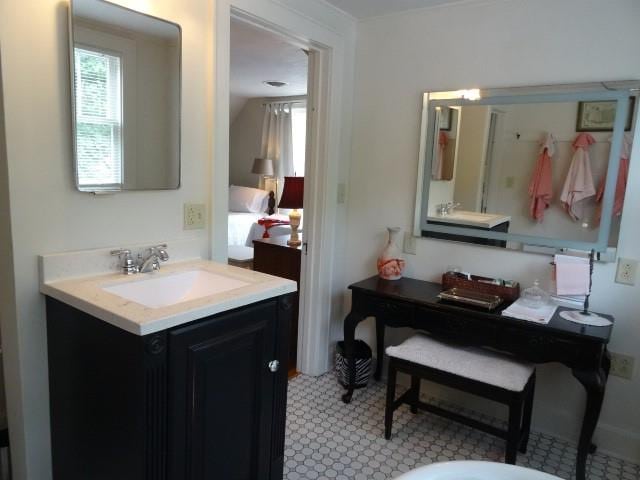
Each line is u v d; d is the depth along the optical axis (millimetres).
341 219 2902
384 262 2648
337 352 2869
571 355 1907
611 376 2193
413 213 2674
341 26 2617
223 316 1447
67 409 1539
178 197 1899
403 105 2645
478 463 1148
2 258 1512
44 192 1501
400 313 2350
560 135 2203
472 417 2541
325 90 2627
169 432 1344
